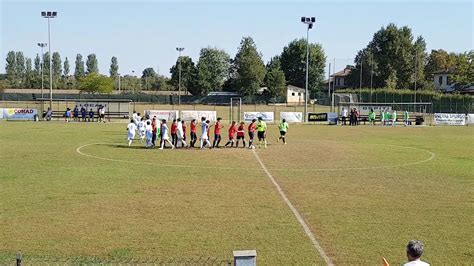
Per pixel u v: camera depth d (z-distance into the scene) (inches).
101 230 550.3
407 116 2453.2
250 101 4525.1
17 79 6156.5
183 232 548.1
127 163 1050.1
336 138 1711.4
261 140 1464.1
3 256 458.6
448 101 3344.0
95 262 445.1
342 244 515.8
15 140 1471.5
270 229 564.7
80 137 1590.8
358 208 673.0
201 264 446.9
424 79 5231.3
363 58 5022.1
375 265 457.1
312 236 540.7
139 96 4207.7
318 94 5472.4
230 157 1178.0
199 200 706.2
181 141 1373.0
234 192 766.5
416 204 703.1
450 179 912.9
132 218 603.5
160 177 891.4
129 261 450.0
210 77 4753.9
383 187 828.0
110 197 715.4
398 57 4933.6
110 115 2576.3
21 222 576.7
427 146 1485.0
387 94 3902.6
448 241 533.0
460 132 2036.2
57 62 6850.4
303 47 5546.3
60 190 757.9
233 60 4753.9
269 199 719.1
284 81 4717.0
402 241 530.0
